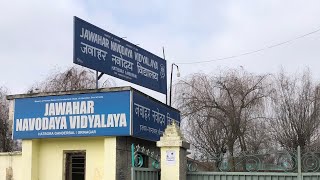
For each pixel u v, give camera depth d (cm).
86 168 1292
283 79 3216
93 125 1260
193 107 3045
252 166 1156
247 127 2997
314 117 3131
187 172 1192
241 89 3030
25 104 1352
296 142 3091
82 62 1348
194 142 3027
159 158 1256
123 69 1562
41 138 1327
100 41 1448
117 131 1233
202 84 3089
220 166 1184
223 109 3003
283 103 3172
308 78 3225
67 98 1302
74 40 1325
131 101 1239
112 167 1225
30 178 1317
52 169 1330
